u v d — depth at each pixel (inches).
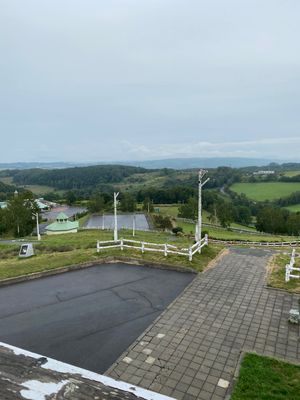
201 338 312.0
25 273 486.6
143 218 3154.5
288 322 344.8
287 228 2519.7
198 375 257.1
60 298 410.3
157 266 535.5
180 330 327.3
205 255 593.3
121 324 340.5
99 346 299.0
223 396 233.6
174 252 567.2
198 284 454.9
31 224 2306.8
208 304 388.8
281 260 583.2
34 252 734.5
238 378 249.3
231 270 518.6
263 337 314.7
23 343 304.7
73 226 2151.8
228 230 2361.0
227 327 333.7
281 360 272.2
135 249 619.5
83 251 634.8
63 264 528.7
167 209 3558.1
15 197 2265.0
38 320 350.9
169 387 243.1
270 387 237.5
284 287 438.3
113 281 470.3
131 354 285.1
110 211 3654.0
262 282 462.0
